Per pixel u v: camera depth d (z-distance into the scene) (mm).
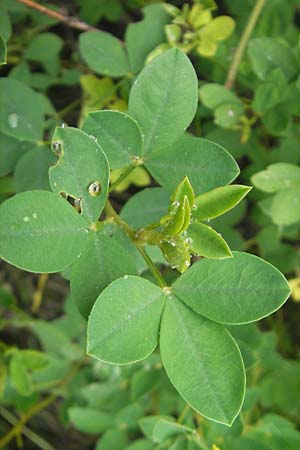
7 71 245
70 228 149
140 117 162
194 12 210
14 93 196
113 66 210
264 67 209
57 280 299
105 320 141
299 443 205
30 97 196
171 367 146
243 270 147
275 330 278
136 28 209
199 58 239
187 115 163
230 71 227
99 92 220
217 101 216
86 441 321
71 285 151
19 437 274
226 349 147
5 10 202
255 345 216
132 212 179
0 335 305
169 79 161
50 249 146
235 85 236
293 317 284
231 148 231
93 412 236
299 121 225
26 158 197
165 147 163
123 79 215
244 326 211
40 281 285
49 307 302
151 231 153
